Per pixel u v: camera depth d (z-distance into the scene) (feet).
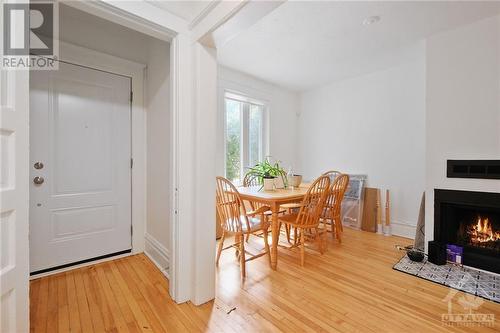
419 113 10.43
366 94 12.15
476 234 7.91
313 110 14.55
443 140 8.14
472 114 7.59
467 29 7.61
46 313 5.30
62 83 7.11
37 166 6.73
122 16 4.78
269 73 11.98
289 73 11.98
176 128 5.58
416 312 5.41
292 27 7.67
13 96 3.45
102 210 7.93
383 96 11.55
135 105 8.54
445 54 8.02
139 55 8.57
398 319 5.17
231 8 4.47
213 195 5.86
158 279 6.81
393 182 11.23
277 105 14.06
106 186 7.99
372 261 8.12
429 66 8.34
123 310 5.43
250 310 5.45
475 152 7.55
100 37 7.75
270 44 8.86
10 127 3.41
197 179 5.55
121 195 8.32
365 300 5.86
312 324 4.98
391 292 6.22
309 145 14.74
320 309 5.49
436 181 8.30
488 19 7.25
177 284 5.69
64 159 7.18
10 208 3.43
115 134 8.15
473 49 7.52
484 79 7.38
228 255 8.67
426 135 8.49
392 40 8.55
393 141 11.23
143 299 5.85
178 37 5.48
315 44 8.87
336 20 7.25
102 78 7.83
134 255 8.52
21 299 3.62
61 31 7.09
